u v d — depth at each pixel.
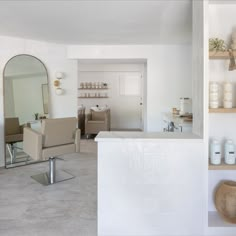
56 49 4.54
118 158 1.86
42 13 2.83
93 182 3.22
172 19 3.02
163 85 4.65
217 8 2.13
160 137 1.90
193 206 1.88
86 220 2.24
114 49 4.64
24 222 2.20
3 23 3.23
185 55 4.61
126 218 1.90
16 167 3.94
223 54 1.90
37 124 4.36
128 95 8.29
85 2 2.50
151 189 1.88
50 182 3.21
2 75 3.94
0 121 3.94
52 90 4.58
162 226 1.90
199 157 1.86
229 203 1.94
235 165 1.91
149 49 4.62
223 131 2.16
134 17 2.96
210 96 1.96
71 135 3.29
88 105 8.34
